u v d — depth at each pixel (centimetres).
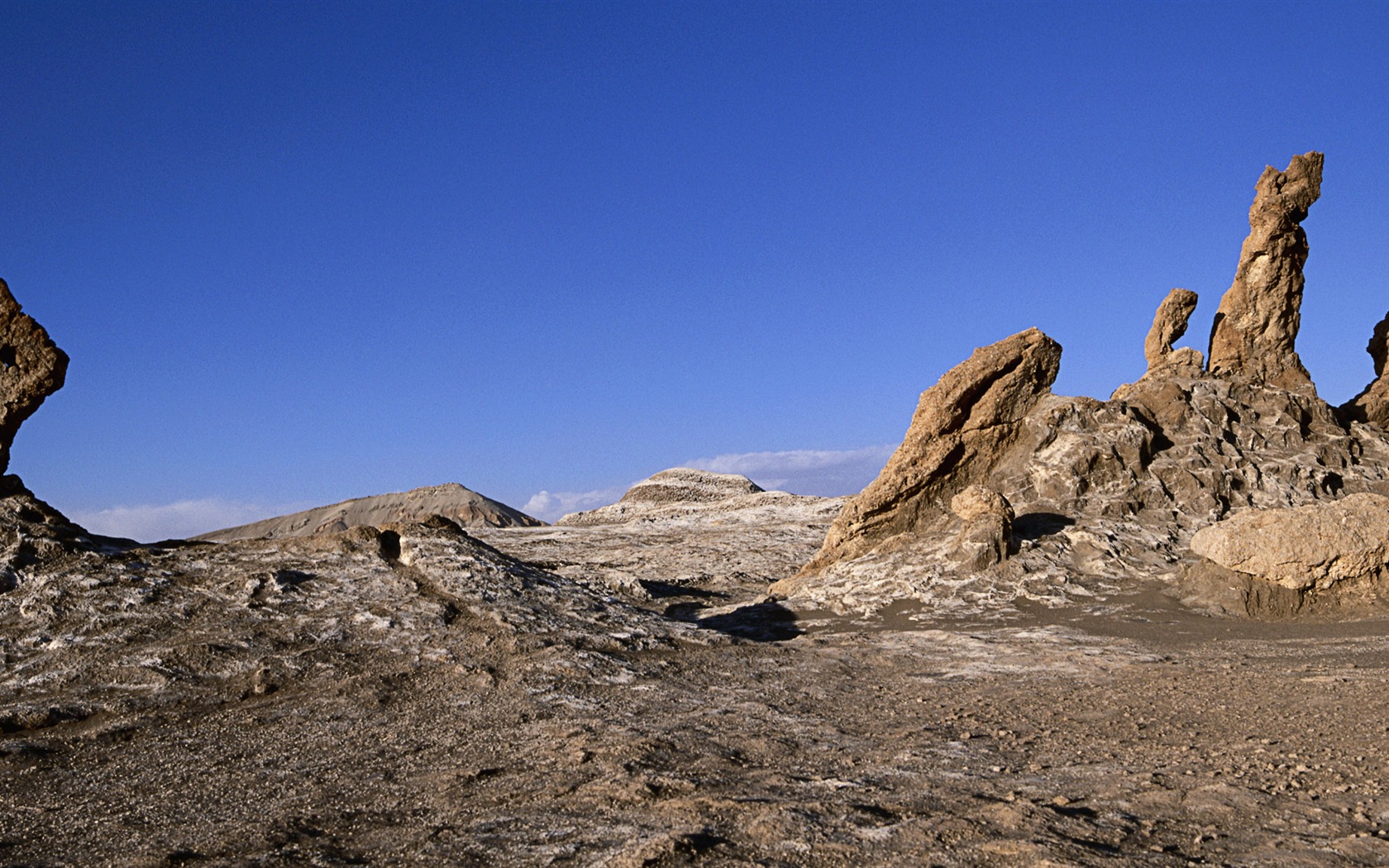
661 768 970
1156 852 637
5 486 1978
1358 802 745
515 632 1764
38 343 1972
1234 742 1009
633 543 5291
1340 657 1598
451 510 9356
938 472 3206
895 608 2609
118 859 742
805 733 1170
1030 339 3269
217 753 1134
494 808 838
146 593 1722
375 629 1722
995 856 635
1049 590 2573
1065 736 1105
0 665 1447
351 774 1017
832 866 627
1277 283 3744
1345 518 2244
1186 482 3117
